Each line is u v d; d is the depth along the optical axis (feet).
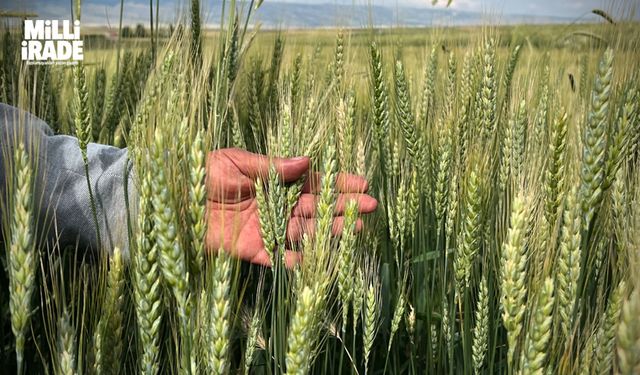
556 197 1.08
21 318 0.86
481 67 1.74
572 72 2.40
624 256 1.14
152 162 0.86
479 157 1.48
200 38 1.42
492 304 1.38
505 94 2.00
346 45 1.87
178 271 0.87
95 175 1.26
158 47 1.53
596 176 0.97
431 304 1.47
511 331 0.97
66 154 1.28
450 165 1.39
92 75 2.03
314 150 1.42
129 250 1.12
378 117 1.60
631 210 1.12
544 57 2.44
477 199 1.20
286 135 1.40
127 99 2.05
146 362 0.94
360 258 1.35
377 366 1.55
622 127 0.98
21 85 1.02
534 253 1.17
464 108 1.69
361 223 1.29
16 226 0.86
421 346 1.56
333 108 1.62
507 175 1.48
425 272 1.50
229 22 1.21
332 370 1.37
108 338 1.02
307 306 0.91
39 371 1.25
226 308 0.89
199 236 0.91
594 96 0.96
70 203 1.24
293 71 2.05
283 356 1.16
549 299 0.87
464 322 1.26
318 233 1.13
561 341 1.04
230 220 1.27
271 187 1.17
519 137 1.46
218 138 1.21
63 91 2.07
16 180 0.88
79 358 0.93
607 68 0.95
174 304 1.01
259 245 1.29
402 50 2.06
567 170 1.35
